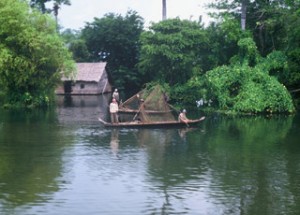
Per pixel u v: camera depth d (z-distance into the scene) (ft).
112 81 232.94
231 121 122.11
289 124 116.26
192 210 54.34
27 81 152.76
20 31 148.56
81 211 53.98
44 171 70.33
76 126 111.96
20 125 112.68
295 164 74.74
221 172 70.08
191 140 94.79
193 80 155.53
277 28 159.12
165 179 66.49
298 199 58.03
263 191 61.11
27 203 56.39
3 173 68.95
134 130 106.93
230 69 142.41
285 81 149.59
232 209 54.60
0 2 150.00
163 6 191.31
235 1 166.61
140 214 53.11
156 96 115.44
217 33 168.45
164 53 162.50
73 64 159.84
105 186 63.31
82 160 77.15
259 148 86.74
